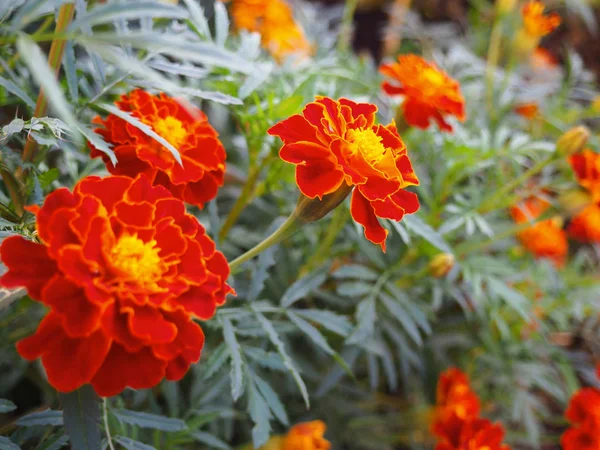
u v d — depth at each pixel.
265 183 0.22
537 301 0.32
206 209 0.27
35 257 0.12
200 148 0.17
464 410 0.25
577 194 0.25
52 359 0.11
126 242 0.12
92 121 0.17
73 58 0.17
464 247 0.27
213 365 0.19
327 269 0.23
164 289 0.12
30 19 0.11
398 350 0.29
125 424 0.19
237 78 0.21
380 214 0.14
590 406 0.26
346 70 0.29
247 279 0.25
